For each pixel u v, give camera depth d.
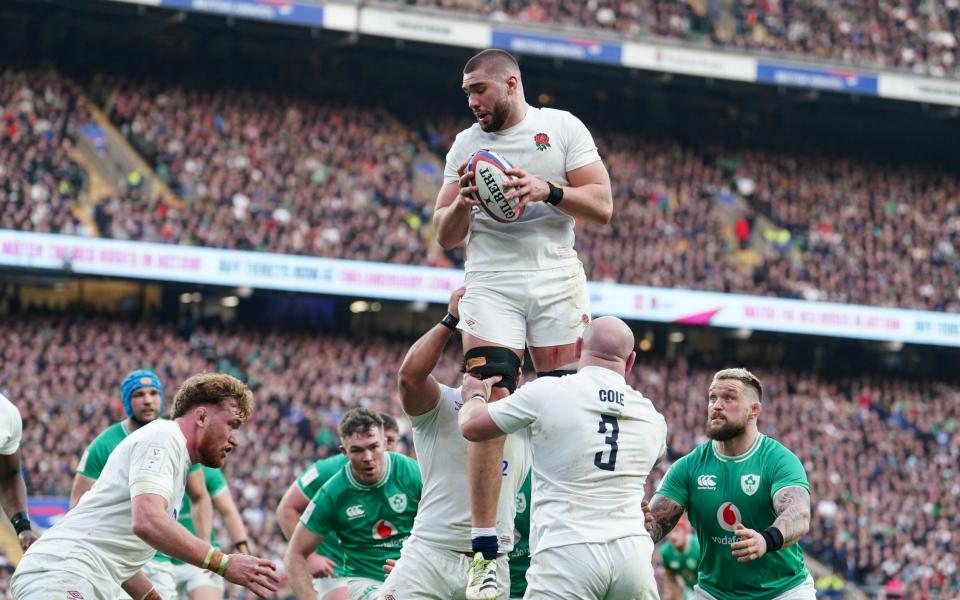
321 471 10.91
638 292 34.31
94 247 30.03
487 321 7.26
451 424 7.89
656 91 40.91
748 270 36.50
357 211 34.19
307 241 32.53
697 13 39.44
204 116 35.41
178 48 36.84
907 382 37.69
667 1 39.00
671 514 8.36
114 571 7.02
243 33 36.81
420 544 7.99
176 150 33.97
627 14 38.28
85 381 28.58
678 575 12.61
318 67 38.34
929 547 30.75
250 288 31.62
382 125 37.50
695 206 38.38
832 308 35.84
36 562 6.89
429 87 39.06
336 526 10.00
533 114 7.29
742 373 8.18
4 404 8.27
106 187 32.12
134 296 32.78
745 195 39.62
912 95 39.53
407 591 7.95
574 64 37.94
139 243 30.52
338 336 33.25
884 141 43.19
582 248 35.00
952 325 37.00
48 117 33.38
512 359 7.26
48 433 26.48
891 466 33.84
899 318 36.41
